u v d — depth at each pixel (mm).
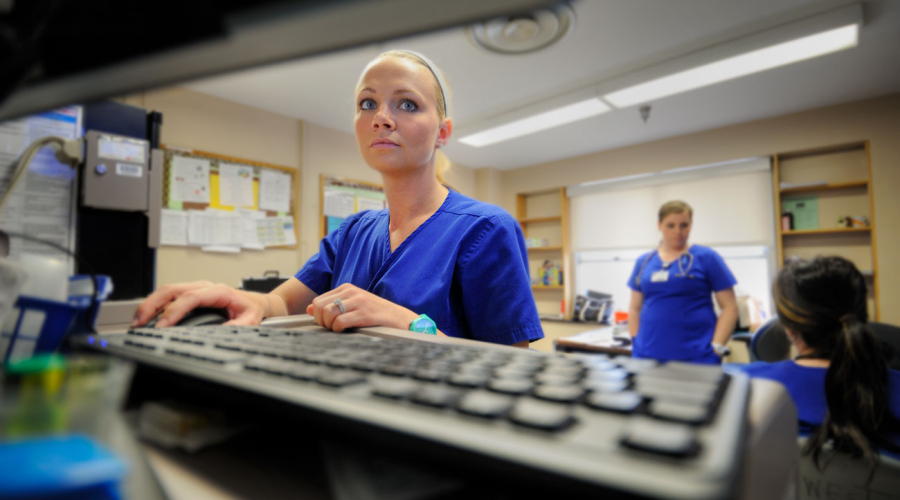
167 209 2609
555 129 3566
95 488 136
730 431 127
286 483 161
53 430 160
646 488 104
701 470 107
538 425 134
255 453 185
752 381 182
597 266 4398
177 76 206
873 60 2494
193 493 156
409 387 179
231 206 2881
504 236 608
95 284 338
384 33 164
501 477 126
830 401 649
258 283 2336
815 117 3170
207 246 2758
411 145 623
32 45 192
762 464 132
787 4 1997
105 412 182
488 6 147
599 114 3230
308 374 199
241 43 179
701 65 2365
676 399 149
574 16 2057
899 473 552
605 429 133
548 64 2520
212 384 211
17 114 248
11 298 262
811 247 3283
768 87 2822
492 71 2600
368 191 3713
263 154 3074
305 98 2916
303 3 158
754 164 3428
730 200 3598
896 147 2885
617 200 4230
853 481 583
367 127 632
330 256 803
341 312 429
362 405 163
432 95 644
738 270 3574
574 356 226
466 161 4551
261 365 222
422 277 594
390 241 677
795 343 858
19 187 546
